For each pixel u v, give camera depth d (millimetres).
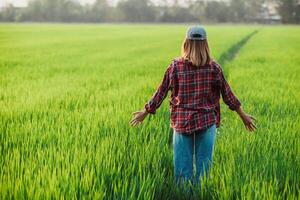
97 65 17125
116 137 5477
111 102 8180
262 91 10211
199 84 4012
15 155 4660
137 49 28578
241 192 3834
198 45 3941
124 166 4504
